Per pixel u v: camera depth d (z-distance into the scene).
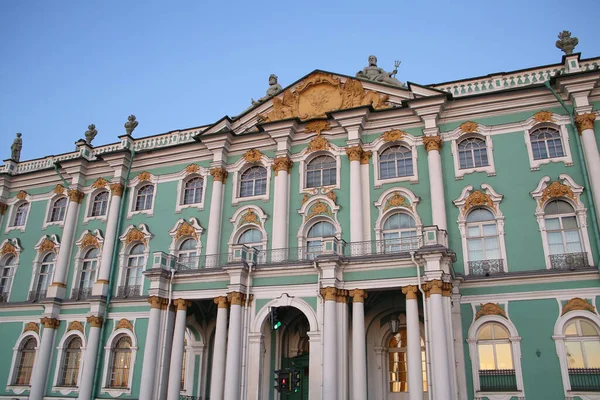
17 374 27.70
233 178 27.25
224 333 21.05
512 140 22.91
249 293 21.12
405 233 23.20
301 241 24.52
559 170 21.73
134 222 28.69
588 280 19.58
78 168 30.58
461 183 22.98
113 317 26.69
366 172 24.64
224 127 27.91
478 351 20.19
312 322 19.92
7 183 32.88
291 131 26.28
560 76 21.86
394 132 24.73
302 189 25.52
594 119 21.64
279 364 23.12
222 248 26.09
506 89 23.08
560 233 21.08
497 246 21.67
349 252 23.17
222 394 20.38
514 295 20.30
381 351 22.23
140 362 25.28
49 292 28.41
